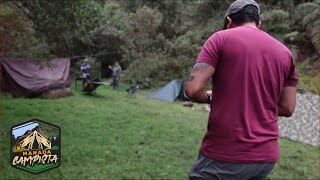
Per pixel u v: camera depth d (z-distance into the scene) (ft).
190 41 63.57
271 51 5.83
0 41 26.03
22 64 43.24
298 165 19.90
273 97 5.87
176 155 20.24
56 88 43.78
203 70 5.75
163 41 72.23
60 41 28.48
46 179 15.03
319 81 45.62
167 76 62.44
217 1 61.36
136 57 69.87
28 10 26.68
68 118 29.22
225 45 5.76
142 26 72.18
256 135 5.62
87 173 16.26
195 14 64.90
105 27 75.66
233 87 5.68
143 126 27.86
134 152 20.29
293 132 28.91
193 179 6.01
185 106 43.65
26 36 26.61
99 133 24.50
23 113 29.76
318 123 30.27
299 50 54.13
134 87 51.11
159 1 79.92
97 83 46.37
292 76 6.19
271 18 54.03
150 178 16.24
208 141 5.90
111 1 89.25
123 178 16.03
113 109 35.70
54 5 26.21
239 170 5.57
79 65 69.46
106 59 77.51
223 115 5.70
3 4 24.22
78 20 28.40
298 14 55.77
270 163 5.71
